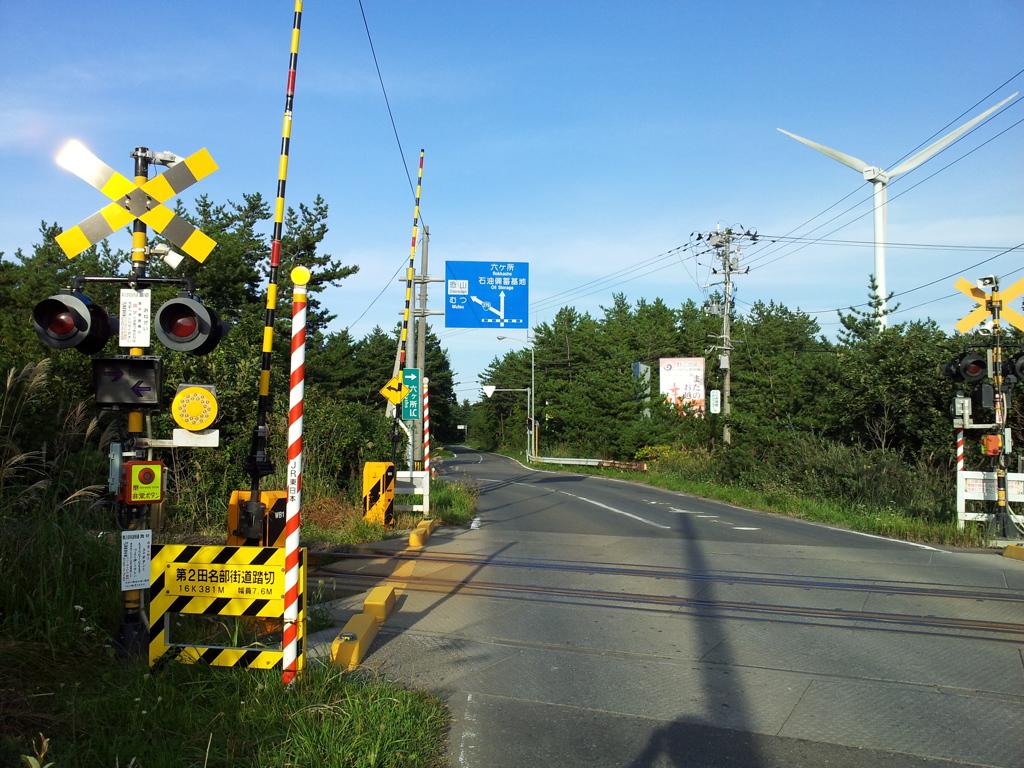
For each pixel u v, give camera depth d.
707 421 34.56
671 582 9.06
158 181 5.34
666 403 45.16
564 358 72.44
